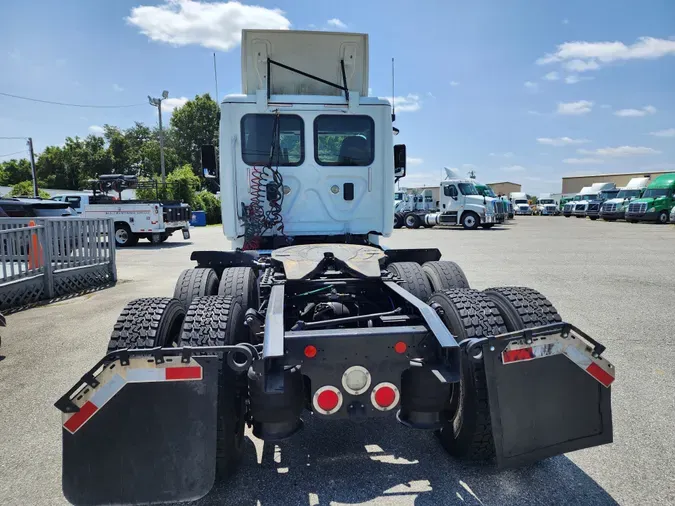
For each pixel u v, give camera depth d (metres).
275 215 5.33
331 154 5.41
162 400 2.32
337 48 5.59
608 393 2.61
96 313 7.23
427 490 2.76
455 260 12.66
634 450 3.13
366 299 3.80
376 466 3.03
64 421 2.30
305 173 5.39
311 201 5.44
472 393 2.75
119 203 17.89
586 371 2.57
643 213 30.02
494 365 2.45
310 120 5.32
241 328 2.88
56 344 5.63
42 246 8.16
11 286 7.61
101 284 9.73
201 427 2.33
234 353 2.41
